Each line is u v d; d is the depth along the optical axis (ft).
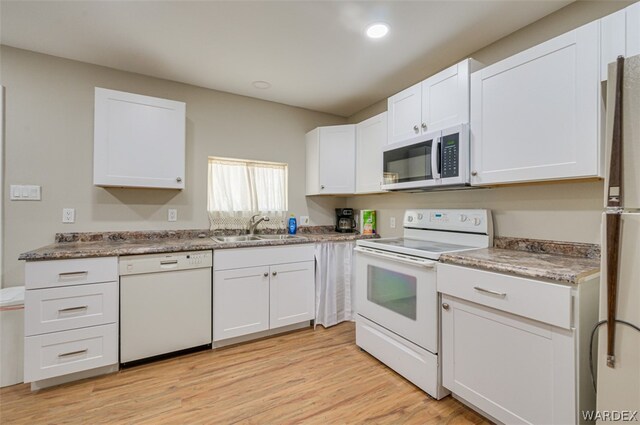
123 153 7.24
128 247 6.68
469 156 6.04
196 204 9.08
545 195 5.77
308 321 9.18
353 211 11.09
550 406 4.04
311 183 10.62
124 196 8.08
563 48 4.66
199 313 7.36
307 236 9.54
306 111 11.04
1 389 5.92
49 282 5.85
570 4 5.49
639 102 3.27
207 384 6.13
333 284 9.29
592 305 4.02
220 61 7.58
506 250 6.12
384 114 8.55
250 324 7.98
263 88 9.24
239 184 9.90
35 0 5.34
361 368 6.79
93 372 6.39
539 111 4.94
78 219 7.55
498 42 6.65
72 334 6.04
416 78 8.53
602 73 4.25
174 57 7.39
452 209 7.28
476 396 4.97
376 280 7.14
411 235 8.34
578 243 5.30
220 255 7.58
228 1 5.39
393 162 7.73
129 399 5.64
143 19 5.91
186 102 8.90
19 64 6.98
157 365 6.85
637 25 3.97
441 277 5.49
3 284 6.81
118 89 7.98
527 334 4.29
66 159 7.42
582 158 4.45
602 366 3.56
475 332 4.98
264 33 6.39
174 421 5.08
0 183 6.76
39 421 5.05
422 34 6.42
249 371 6.63
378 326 7.05
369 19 5.91
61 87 7.38
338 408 5.41
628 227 3.34
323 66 7.84
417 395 5.80
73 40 6.65
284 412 5.31
